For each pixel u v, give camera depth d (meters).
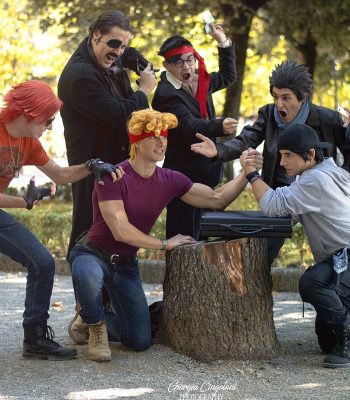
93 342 6.37
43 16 19.52
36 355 6.44
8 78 20.11
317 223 6.22
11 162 6.13
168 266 6.58
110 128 6.84
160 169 6.40
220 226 6.31
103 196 6.18
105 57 6.68
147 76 6.88
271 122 6.78
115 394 5.64
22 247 6.20
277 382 5.93
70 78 6.69
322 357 6.62
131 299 6.46
